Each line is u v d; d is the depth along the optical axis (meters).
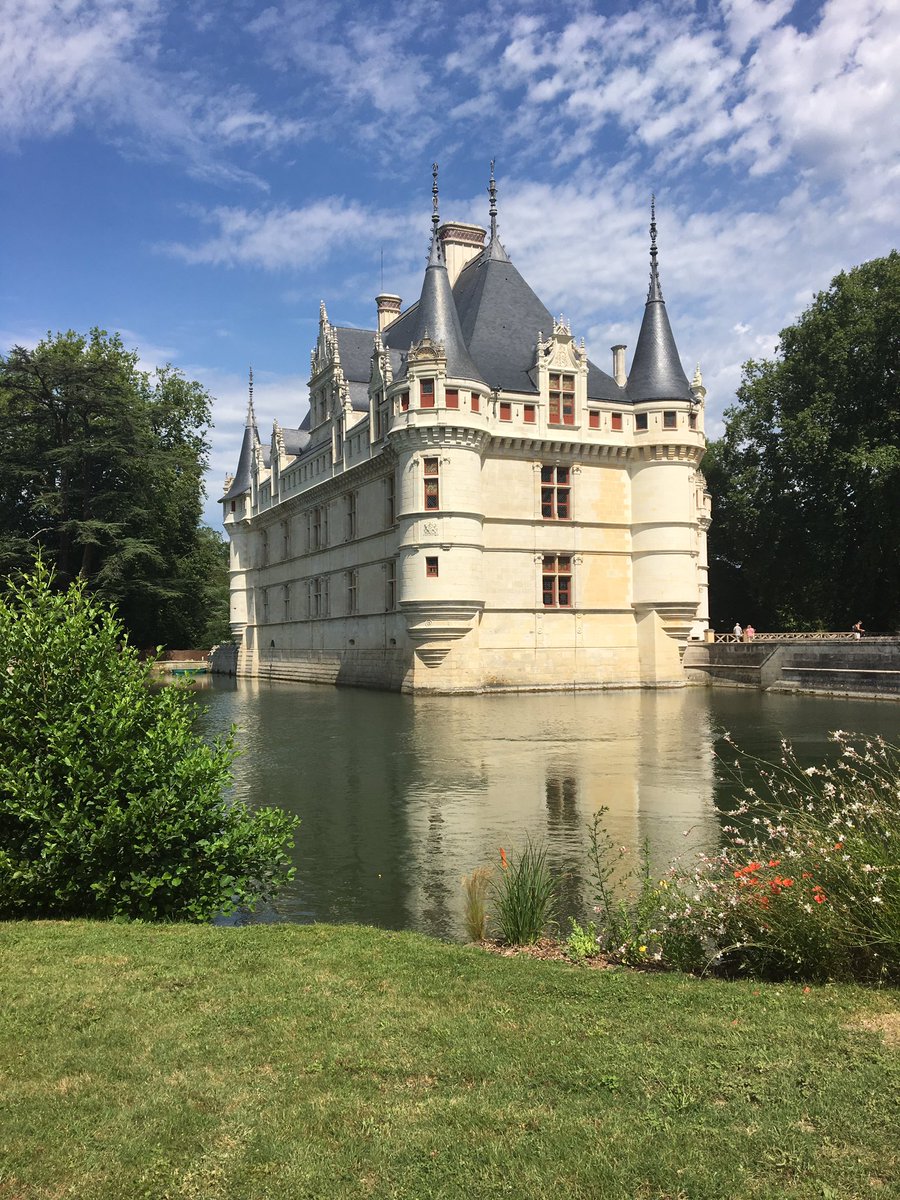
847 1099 5.00
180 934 8.66
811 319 54.31
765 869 8.48
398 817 15.32
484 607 42.59
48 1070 5.54
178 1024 6.26
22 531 59.06
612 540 45.59
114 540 55.12
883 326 49.22
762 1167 4.41
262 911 10.88
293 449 65.44
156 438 67.88
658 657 45.22
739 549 67.00
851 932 7.24
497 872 12.07
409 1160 4.49
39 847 9.77
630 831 14.00
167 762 10.16
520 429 43.34
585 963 8.08
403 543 40.94
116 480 60.00
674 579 45.00
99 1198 4.25
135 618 62.50
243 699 41.62
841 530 53.44
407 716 31.66
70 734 9.62
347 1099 5.12
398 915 10.65
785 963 7.49
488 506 42.91
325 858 12.99
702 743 23.27
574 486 44.69
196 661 79.50
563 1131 4.73
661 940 8.17
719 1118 4.84
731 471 68.44
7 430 56.78
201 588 72.75
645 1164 4.41
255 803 16.64
